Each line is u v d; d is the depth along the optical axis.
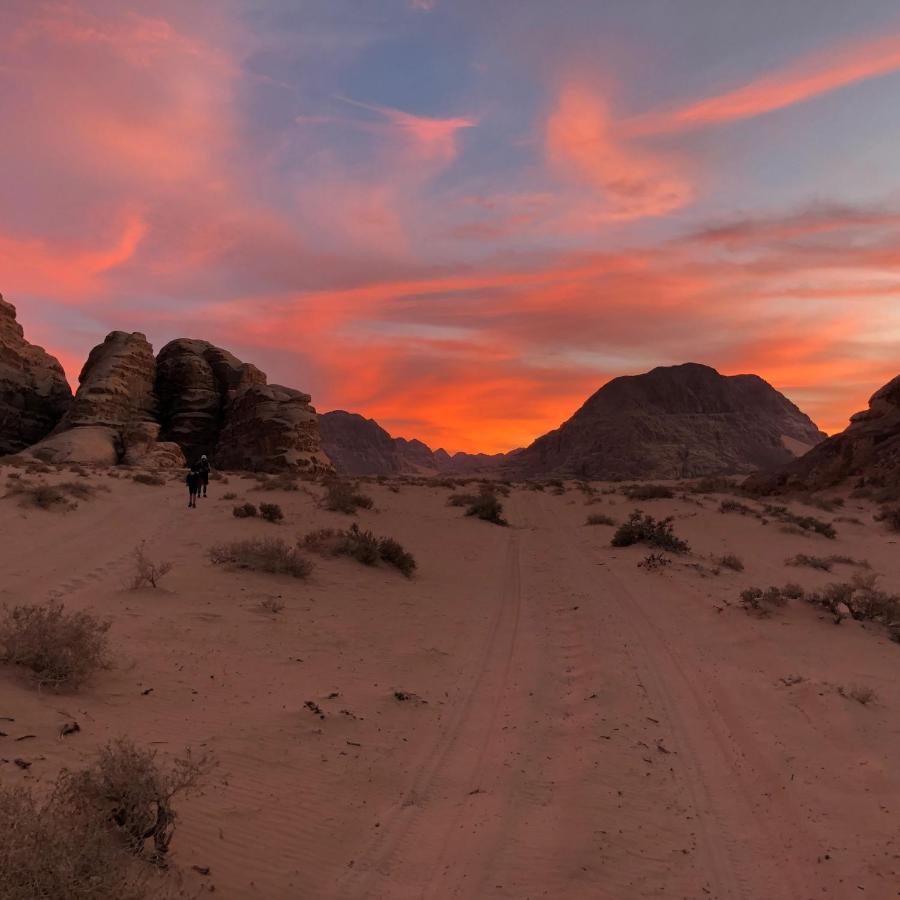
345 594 13.57
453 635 11.52
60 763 4.70
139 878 3.48
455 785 5.91
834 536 28.75
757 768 6.65
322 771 5.74
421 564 19.08
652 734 7.39
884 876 4.80
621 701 8.37
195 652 8.54
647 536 22.53
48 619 6.92
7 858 2.85
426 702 7.98
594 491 53.75
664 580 16.73
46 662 6.51
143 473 42.62
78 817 3.55
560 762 6.49
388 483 53.78
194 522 21.72
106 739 5.38
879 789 6.18
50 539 16.48
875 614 13.12
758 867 4.93
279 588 13.09
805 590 15.95
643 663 10.10
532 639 11.51
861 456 59.47
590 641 11.26
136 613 10.09
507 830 5.11
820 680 9.28
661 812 5.64
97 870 3.08
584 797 5.74
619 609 13.82
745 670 9.88
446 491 48.16
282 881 4.04
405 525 26.84
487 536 26.44
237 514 23.41
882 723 7.84
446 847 4.84
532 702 8.24
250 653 8.88
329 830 4.81
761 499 49.66
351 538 17.42
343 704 7.45
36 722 5.37
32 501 20.72
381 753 6.36
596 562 20.30
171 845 4.04
